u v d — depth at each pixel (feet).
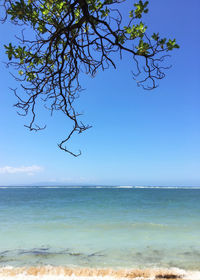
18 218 73.15
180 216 77.87
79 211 94.63
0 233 49.34
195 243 41.14
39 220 68.39
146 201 158.71
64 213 87.10
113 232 50.49
